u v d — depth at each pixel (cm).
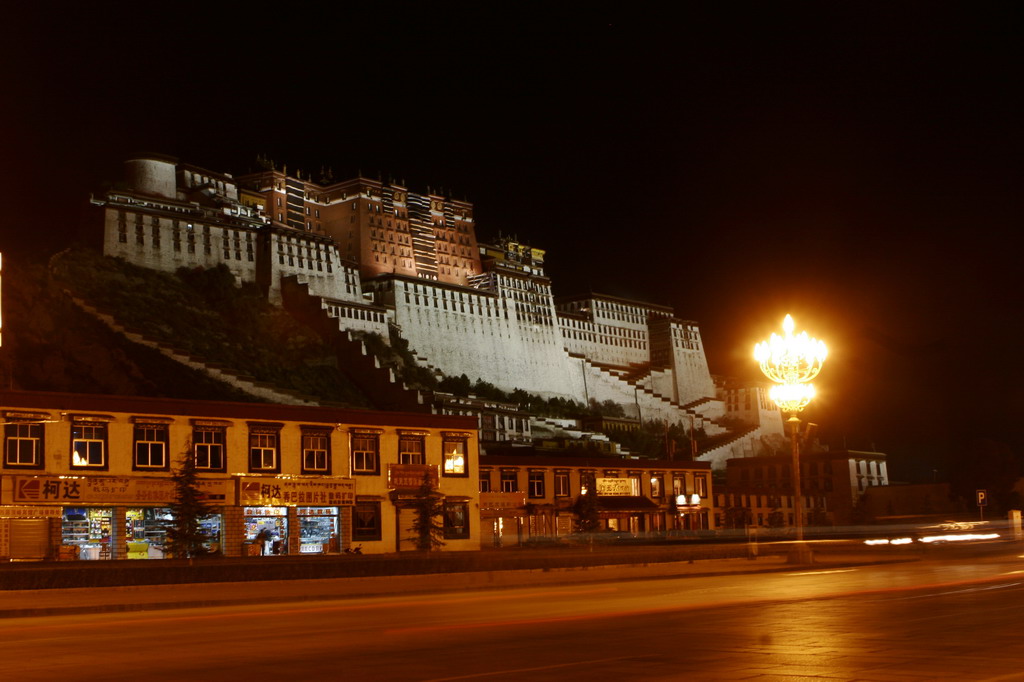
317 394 15750
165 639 2281
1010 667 1603
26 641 2303
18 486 4966
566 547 6988
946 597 2858
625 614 2614
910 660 1689
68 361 13112
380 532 6297
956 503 14750
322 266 18762
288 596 3569
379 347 17875
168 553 5238
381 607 3070
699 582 4003
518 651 1914
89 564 4091
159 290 16125
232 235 17862
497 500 8269
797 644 1922
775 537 10619
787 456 15538
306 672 1709
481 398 18888
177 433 5547
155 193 17725
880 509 15125
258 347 16288
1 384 11244
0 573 3566
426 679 1605
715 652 1842
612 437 19188
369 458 6338
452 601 3231
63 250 15725
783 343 4819
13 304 13400
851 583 3647
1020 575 3853
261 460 5847
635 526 9406
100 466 5259
